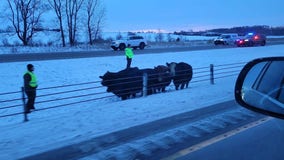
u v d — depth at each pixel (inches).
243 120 342.6
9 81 864.9
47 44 2310.5
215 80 802.2
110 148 265.3
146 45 1995.6
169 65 695.1
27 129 356.2
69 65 1119.6
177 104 469.1
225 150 248.1
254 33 2161.7
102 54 1541.6
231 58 1382.9
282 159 221.6
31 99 542.6
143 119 376.2
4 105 626.5
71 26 2421.3
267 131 292.7
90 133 320.5
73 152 260.2
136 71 647.8
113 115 408.8
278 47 1988.2
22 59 1259.8
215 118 356.2
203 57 1418.6
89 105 597.0
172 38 3201.3
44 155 256.1
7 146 289.4
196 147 259.8
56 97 676.7
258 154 234.2
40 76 921.5
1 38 2281.0
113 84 610.2
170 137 288.8
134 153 250.5
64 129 347.3
